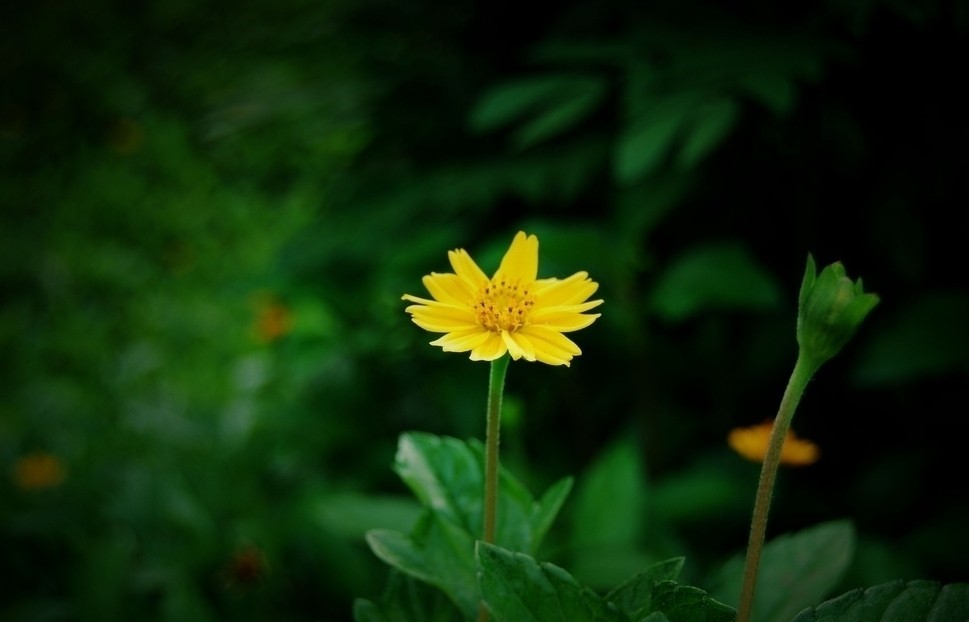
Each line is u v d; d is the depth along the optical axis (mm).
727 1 395
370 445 495
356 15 527
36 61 1298
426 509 232
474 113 472
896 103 378
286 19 1194
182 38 1292
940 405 403
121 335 790
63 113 1190
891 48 362
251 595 451
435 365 504
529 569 206
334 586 420
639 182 407
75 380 725
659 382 460
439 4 509
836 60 358
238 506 492
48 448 602
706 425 452
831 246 413
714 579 255
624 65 401
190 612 418
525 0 486
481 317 225
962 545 347
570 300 233
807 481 422
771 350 419
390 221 468
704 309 439
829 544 251
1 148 1121
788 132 393
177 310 806
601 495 353
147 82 1213
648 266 457
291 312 521
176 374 721
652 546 369
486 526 218
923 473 387
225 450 524
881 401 416
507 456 434
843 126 377
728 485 385
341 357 514
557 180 426
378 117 522
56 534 487
